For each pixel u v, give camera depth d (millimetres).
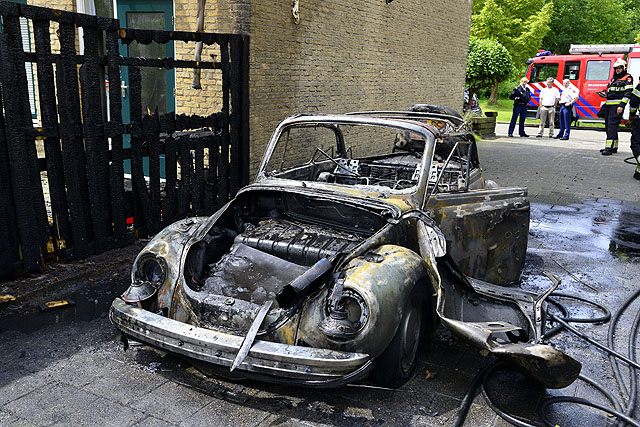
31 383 3584
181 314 3619
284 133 5262
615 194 10516
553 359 3125
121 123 5629
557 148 17234
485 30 36000
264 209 4922
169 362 3922
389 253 3592
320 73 9477
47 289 4941
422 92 13859
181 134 6887
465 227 4723
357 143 10008
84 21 5082
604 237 7695
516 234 5188
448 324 3424
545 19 35562
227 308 3436
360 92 10969
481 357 4176
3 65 4543
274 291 3604
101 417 3252
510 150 16406
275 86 8297
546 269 6324
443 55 14766
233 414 3334
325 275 3406
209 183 6910
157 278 3812
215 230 4328
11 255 4934
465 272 4863
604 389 3715
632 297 5434
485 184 6668
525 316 4082
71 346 4094
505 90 43250
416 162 5984
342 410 3418
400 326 3436
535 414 3455
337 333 3098
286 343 3324
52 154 5105
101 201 5641
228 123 7055
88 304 4812
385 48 11648
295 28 8555
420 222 4105
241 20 7375
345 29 10031
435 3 13672
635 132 11953
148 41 5809
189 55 7625
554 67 24828
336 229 4531
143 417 3268
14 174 4789
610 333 4602
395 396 3598
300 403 3477
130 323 3471
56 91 5234
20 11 4566
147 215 6121
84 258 5566
